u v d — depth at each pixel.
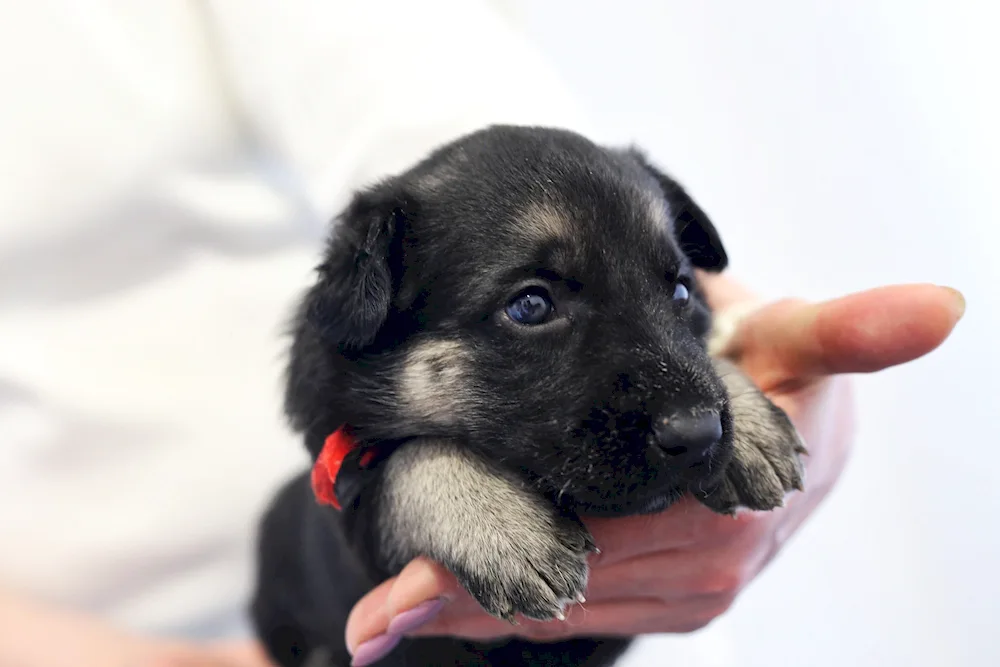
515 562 0.31
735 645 0.60
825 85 0.54
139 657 0.44
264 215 0.49
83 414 0.46
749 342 0.36
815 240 0.56
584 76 0.60
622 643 0.37
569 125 0.44
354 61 0.45
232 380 0.48
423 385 0.33
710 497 0.33
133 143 0.45
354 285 0.32
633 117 0.60
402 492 0.33
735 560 0.35
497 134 0.35
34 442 0.46
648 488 0.31
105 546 0.47
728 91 0.56
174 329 0.47
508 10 0.56
